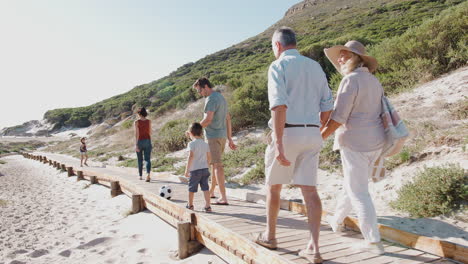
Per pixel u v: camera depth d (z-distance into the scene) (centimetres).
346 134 351
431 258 327
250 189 775
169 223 618
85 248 560
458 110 741
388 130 344
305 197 315
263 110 1403
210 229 432
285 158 288
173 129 1744
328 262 318
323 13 7025
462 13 1106
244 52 5859
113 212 784
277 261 307
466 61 1001
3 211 870
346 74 366
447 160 546
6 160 3134
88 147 2978
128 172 1259
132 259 491
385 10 4700
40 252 552
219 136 550
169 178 951
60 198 1038
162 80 6900
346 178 356
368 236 343
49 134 7275
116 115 6009
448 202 447
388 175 597
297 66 315
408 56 1176
